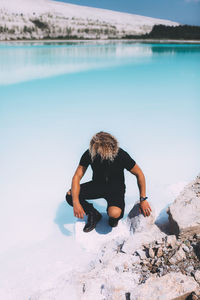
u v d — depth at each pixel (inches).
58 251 83.5
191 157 156.1
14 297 65.9
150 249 72.7
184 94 316.2
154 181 128.3
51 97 305.1
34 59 603.5
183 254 69.7
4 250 84.6
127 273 66.2
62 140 190.5
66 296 60.7
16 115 245.0
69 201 95.3
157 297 56.4
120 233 90.4
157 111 253.9
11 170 146.6
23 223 99.3
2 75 418.3
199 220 77.0
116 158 84.6
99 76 429.1
